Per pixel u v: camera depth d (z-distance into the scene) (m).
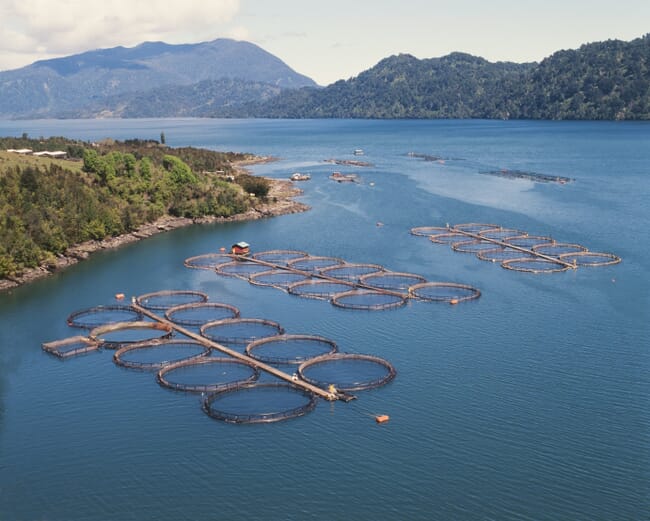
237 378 127.62
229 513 91.31
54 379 128.75
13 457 104.19
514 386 122.19
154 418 114.19
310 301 168.50
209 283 185.38
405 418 112.12
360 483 96.50
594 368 128.50
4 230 196.25
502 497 93.31
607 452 102.50
